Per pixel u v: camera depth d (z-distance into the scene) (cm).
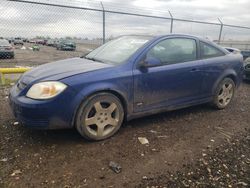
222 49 512
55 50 2817
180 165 303
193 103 463
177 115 475
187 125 427
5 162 293
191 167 300
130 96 370
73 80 324
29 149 323
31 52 2409
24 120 319
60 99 314
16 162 294
